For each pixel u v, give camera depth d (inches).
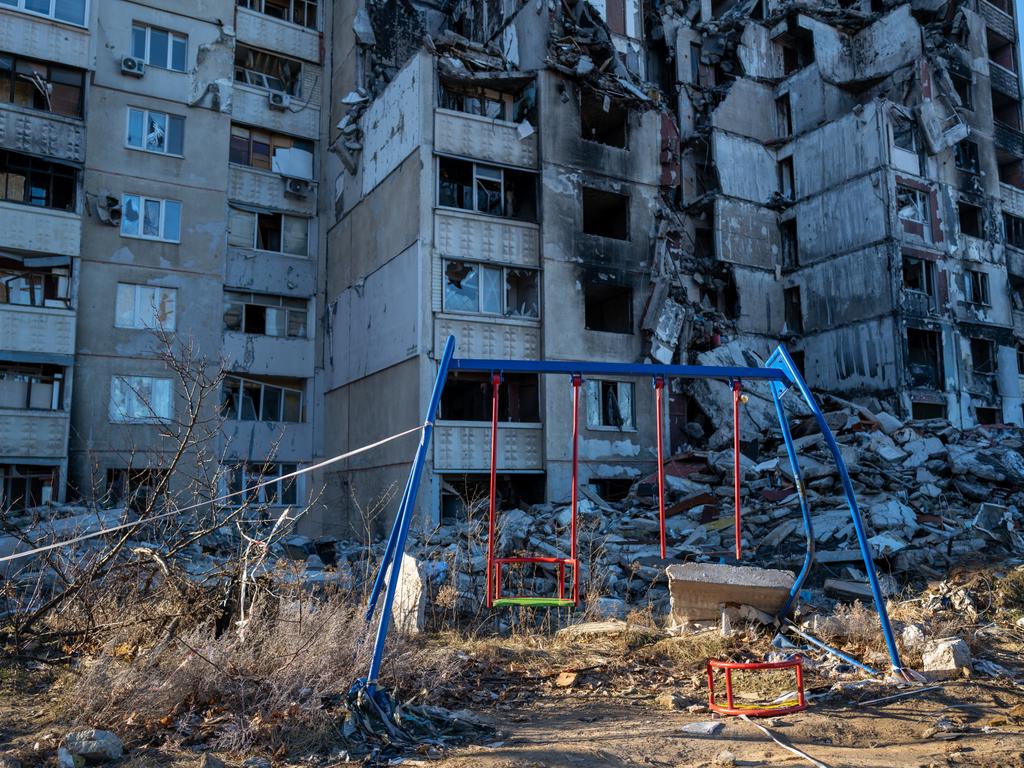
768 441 828.6
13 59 817.5
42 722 213.2
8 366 786.2
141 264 879.1
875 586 284.2
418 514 759.1
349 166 951.0
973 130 1151.0
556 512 719.1
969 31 1181.7
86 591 290.0
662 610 418.6
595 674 287.9
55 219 811.4
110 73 883.4
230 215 951.6
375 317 872.3
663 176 951.6
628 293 908.0
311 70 1038.4
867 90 1115.9
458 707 247.8
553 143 868.6
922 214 1066.7
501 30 956.6
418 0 1074.1
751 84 1168.8
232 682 230.1
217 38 951.6
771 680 275.6
